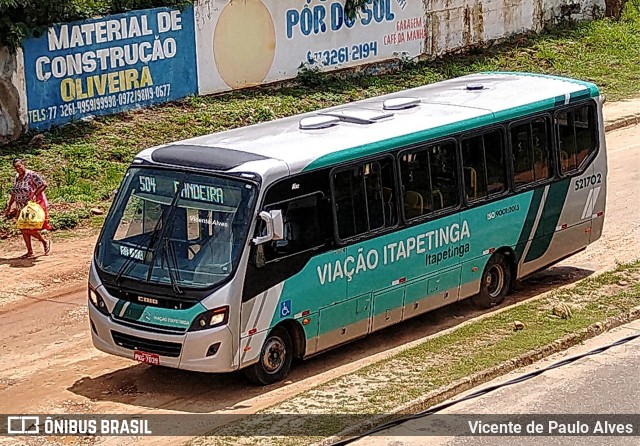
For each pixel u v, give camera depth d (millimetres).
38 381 13820
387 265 14586
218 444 11227
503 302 17094
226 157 13383
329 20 32156
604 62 38156
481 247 16125
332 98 30609
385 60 34031
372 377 13273
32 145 24828
